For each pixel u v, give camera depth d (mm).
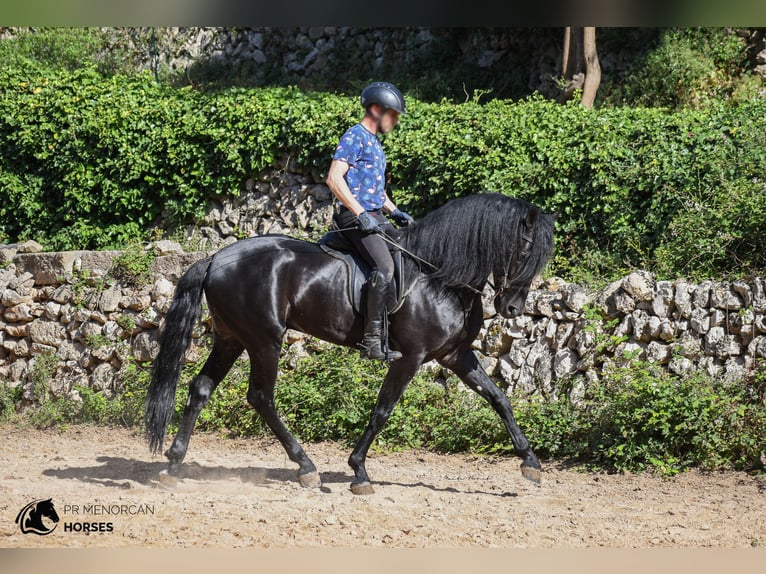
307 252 8070
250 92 16625
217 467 9328
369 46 23531
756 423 8766
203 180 16328
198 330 12125
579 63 18172
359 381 10648
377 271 7570
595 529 6703
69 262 13258
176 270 12523
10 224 18000
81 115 17125
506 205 7555
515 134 13461
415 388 10531
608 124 13141
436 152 13703
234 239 16141
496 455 9742
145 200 16828
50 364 12922
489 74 21609
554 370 10328
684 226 11383
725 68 18891
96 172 17156
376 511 7238
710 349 9586
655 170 12117
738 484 8250
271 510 7215
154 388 8047
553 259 12453
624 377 9445
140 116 16828
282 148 15859
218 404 11297
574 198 12664
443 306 7719
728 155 12156
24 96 17609
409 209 14086
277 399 10992
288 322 8133
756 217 10695
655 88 18797
